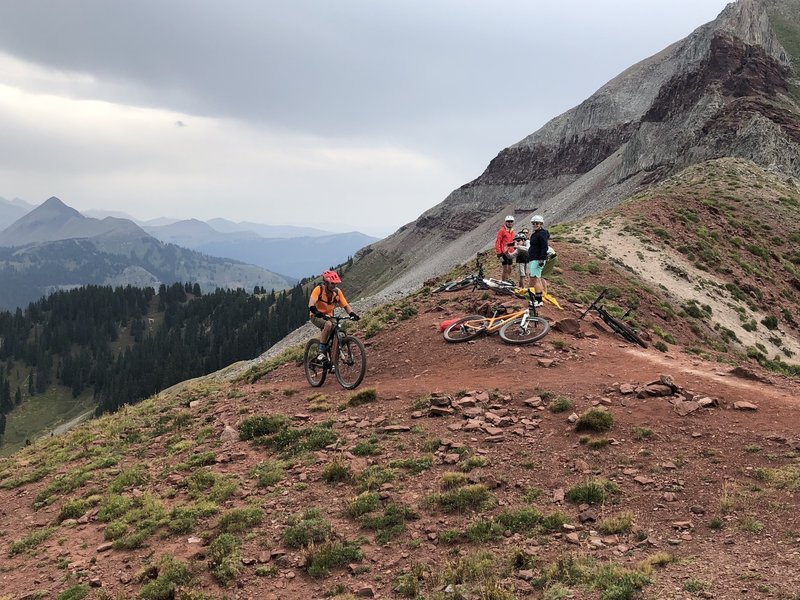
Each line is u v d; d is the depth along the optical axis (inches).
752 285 1289.4
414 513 297.7
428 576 244.1
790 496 271.1
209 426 523.5
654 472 312.3
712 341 953.5
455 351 570.9
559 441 360.8
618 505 285.9
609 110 6811.0
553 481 316.2
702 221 1568.7
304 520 302.0
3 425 7583.7
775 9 5629.9
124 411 731.4
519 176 7721.5
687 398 402.3
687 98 4160.9
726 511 267.9
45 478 476.1
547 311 673.6
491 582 225.8
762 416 370.6
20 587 290.7
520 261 767.7
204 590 259.8
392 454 373.7
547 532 269.1
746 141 2817.4
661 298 1032.8
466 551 261.6
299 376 661.3
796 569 213.5
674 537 252.8
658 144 3978.8
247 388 661.9
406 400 473.7
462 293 792.3
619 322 659.4
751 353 952.3
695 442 341.7
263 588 255.6
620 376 466.3
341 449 396.5
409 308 761.6
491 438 373.1
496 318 601.0
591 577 224.2
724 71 4035.4
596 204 4047.7
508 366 510.3
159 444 507.8
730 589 205.8
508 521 279.1
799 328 1211.9
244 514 319.3
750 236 1552.7
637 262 1206.3
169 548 304.2
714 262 1342.3
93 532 347.9
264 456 421.4
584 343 576.7
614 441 350.3
